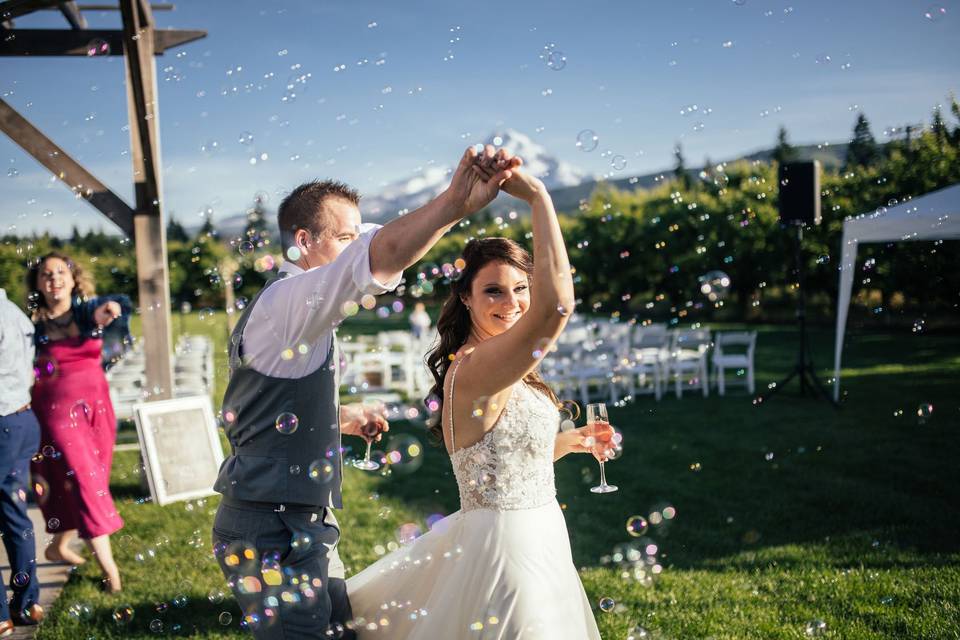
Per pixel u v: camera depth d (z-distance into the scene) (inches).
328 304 57.3
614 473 195.3
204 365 399.5
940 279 491.2
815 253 547.2
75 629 111.8
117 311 135.9
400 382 369.1
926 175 464.8
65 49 188.4
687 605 112.0
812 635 100.3
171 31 198.2
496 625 63.1
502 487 65.8
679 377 322.0
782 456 205.3
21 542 115.4
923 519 148.5
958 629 100.1
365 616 72.1
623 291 679.1
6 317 113.6
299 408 63.2
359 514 163.9
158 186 192.4
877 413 258.8
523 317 59.0
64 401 131.1
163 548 147.9
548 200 56.8
